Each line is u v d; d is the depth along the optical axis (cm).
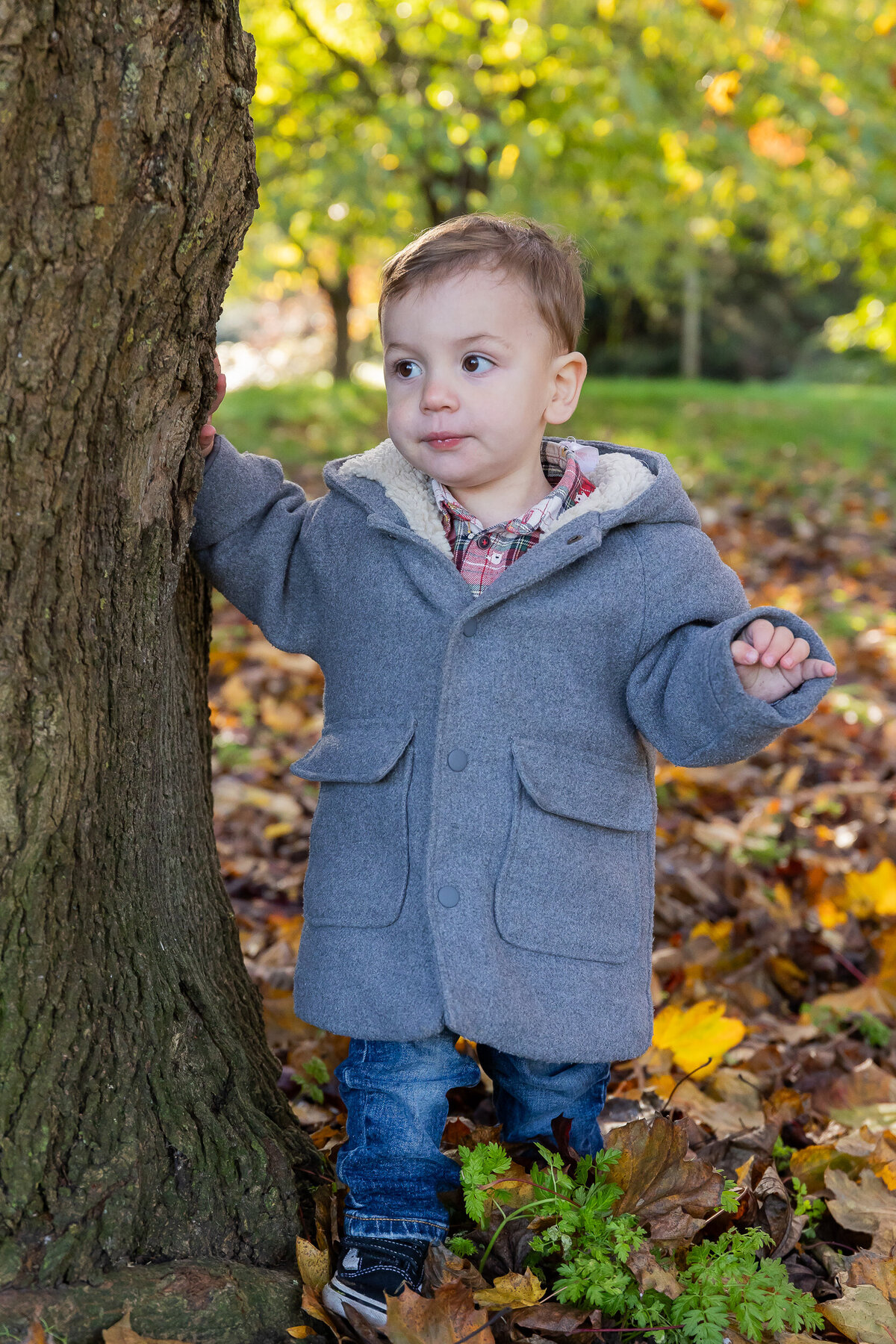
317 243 1480
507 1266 177
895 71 794
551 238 191
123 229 142
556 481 204
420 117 810
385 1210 176
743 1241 175
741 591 192
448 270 178
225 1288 162
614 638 184
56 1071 159
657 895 339
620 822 187
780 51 858
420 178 982
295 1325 166
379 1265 170
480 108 873
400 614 186
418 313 180
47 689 153
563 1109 194
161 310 152
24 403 142
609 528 184
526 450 187
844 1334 176
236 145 153
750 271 3095
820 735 488
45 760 154
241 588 197
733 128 898
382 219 955
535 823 180
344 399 1304
